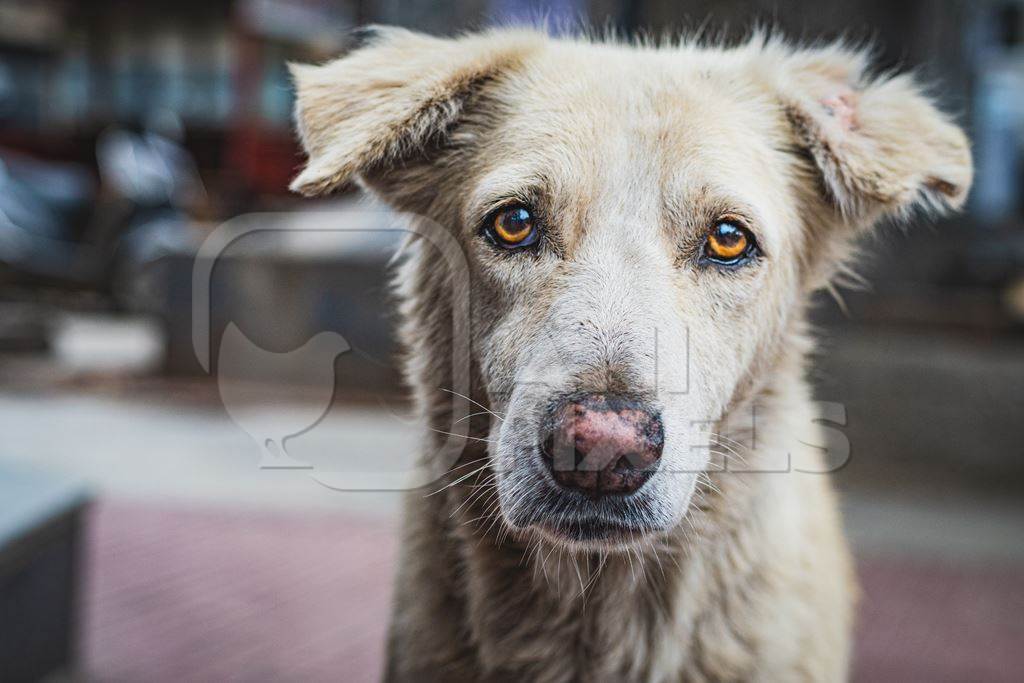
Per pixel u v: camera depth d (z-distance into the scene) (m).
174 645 0.76
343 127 0.48
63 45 3.72
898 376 1.35
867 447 1.36
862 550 1.04
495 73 0.51
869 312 1.46
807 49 0.55
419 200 0.52
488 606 0.49
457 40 0.53
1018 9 1.57
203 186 2.66
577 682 0.49
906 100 0.51
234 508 1.10
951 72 1.49
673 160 0.47
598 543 0.44
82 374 1.75
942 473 1.32
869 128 0.50
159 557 0.94
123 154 2.33
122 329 2.24
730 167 0.48
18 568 0.65
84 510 0.73
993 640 0.82
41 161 3.23
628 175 0.47
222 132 3.38
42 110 3.72
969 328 1.45
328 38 2.97
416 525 0.51
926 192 0.51
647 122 0.47
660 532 0.44
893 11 1.43
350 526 1.06
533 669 0.49
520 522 0.44
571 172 0.47
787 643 0.49
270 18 3.09
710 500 0.48
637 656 0.48
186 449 1.31
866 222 0.51
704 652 0.48
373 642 0.78
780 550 0.50
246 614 0.82
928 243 1.54
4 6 3.55
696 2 1.13
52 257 2.19
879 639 0.82
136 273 2.16
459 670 0.49
